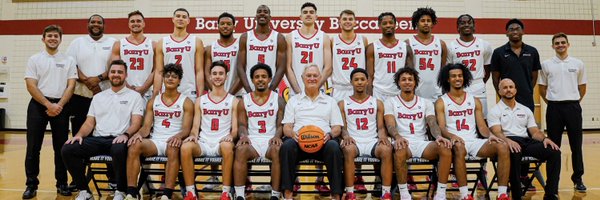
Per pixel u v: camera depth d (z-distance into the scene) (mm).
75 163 2752
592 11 8773
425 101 3072
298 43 3541
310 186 3539
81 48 3498
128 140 2754
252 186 3523
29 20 8781
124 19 8578
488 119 3092
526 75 3367
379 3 8469
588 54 8742
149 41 3564
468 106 3061
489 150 2748
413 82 3035
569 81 3320
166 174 2668
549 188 2816
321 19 8406
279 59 3535
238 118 3004
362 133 3014
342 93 3523
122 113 2973
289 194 2586
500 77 3484
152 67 3553
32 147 3061
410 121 3023
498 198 2705
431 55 3516
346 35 3559
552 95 3365
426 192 3238
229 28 3521
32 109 3080
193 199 2670
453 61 3592
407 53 3477
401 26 8469
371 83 3451
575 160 3266
